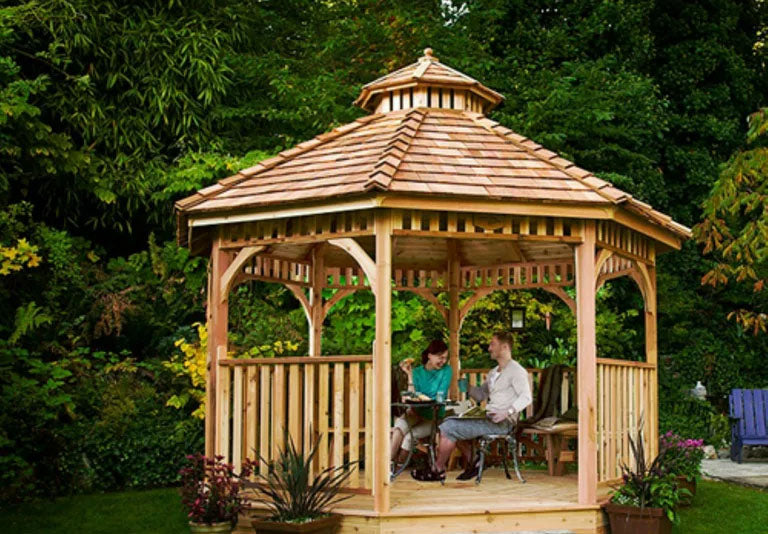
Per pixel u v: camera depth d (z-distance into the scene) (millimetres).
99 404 10430
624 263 9148
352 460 7102
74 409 10344
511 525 7012
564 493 7824
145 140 13188
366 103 9477
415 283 10719
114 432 10031
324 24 16359
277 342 11031
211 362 7977
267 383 7598
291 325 12227
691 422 13602
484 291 10516
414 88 8922
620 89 14555
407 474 9117
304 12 16578
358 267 10305
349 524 6832
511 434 8523
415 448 9055
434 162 7422
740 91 18047
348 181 7094
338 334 13078
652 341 8938
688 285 16922
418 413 8930
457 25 15344
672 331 15445
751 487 10250
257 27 15617
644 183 15031
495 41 16359
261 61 13977
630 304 15461
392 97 9102
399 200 6828
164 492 9586
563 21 16641
